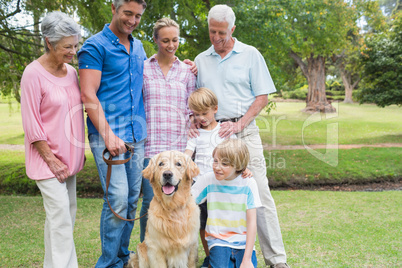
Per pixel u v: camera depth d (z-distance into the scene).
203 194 2.83
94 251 3.46
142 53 3.02
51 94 2.47
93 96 2.64
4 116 17.98
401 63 11.98
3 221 4.68
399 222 4.53
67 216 2.51
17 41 6.89
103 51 2.71
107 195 2.70
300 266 3.04
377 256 3.27
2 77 6.48
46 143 2.44
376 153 10.30
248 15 8.31
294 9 9.92
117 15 2.68
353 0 14.50
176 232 2.58
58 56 2.46
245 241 2.68
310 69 20.34
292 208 5.54
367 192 6.93
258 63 3.09
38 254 3.35
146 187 3.08
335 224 4.50
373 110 21.94
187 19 8.15
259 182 3.04
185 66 3.23
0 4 6.28
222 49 3.12
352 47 15.23
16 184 8.19
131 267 2.93
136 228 4.42
